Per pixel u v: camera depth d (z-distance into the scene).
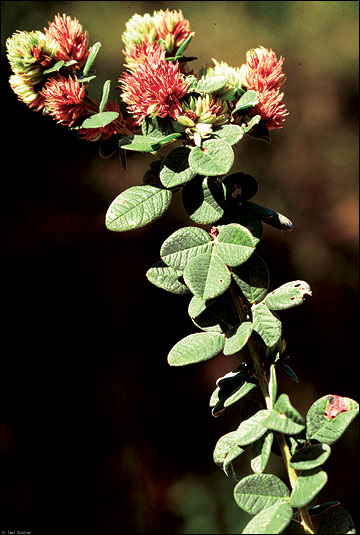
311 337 2.79
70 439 2.50
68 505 2.38
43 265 2.58
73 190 2.55
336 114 2.76
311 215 2.77
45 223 2.54
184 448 2.64
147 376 2.70
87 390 2.60
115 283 2.66
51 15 2.28
